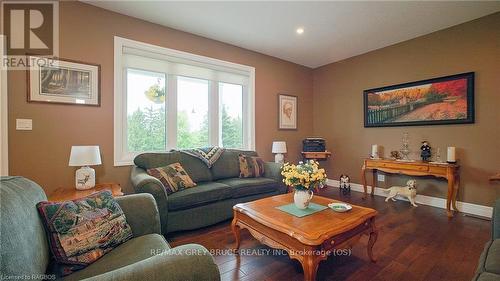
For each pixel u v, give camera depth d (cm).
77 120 255
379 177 396
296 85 470
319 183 191
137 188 212
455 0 251
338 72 455
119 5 263
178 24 308
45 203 113
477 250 203
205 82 359
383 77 388
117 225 129
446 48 318
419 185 347
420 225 260
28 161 231
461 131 308
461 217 284
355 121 429
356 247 212
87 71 260
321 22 300
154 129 314
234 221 203
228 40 359
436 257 192
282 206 198
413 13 278
